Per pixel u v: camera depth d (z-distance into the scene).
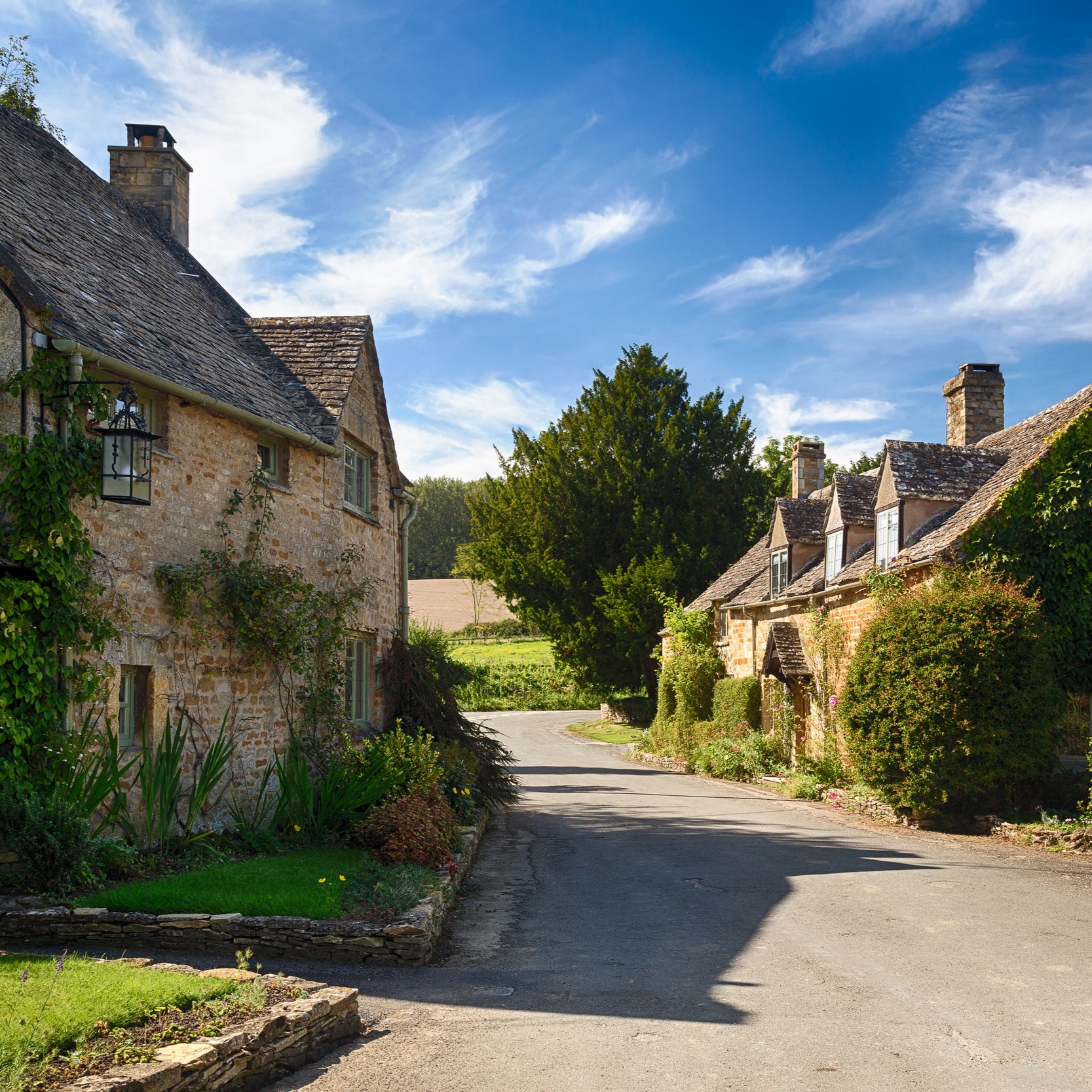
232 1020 5.28
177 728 10.44
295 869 9.40
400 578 17.72
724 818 16.64
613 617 36.97
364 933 7.65
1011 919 9.16
